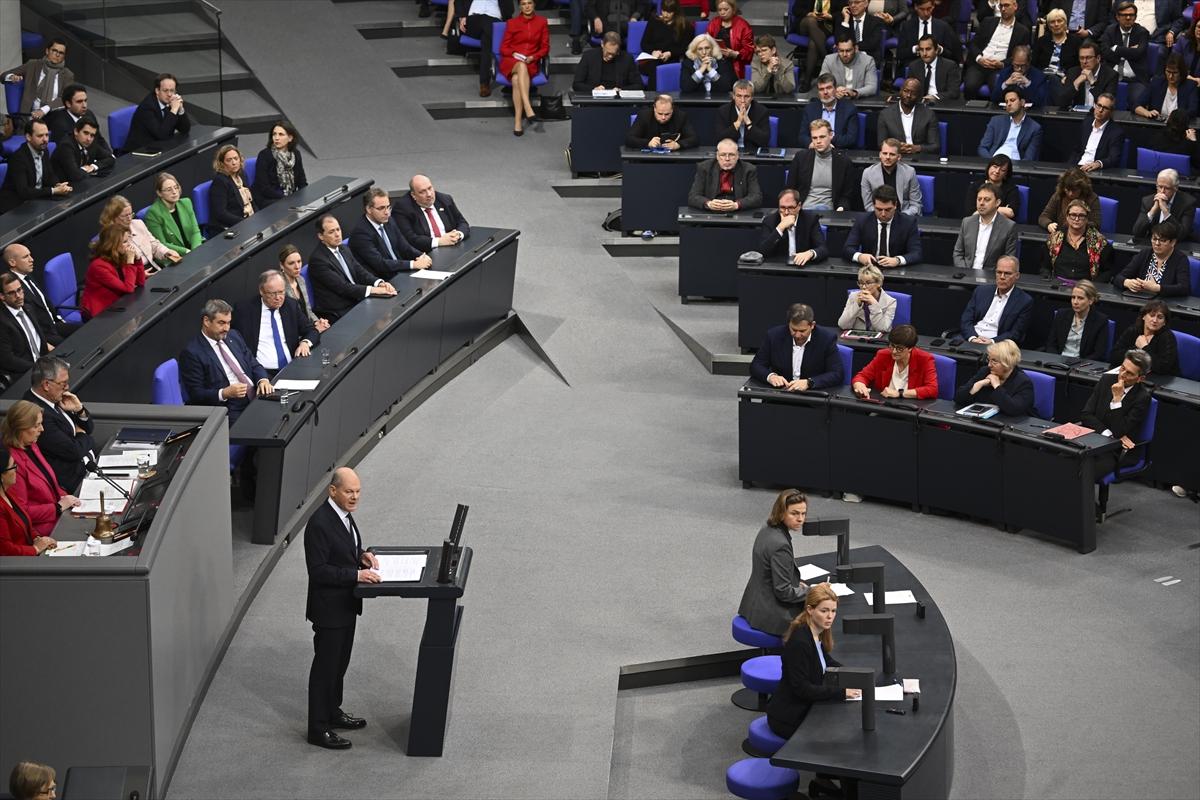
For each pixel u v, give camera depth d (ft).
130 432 40.04
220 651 40.83
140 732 33.99
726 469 54.24
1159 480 53.21
